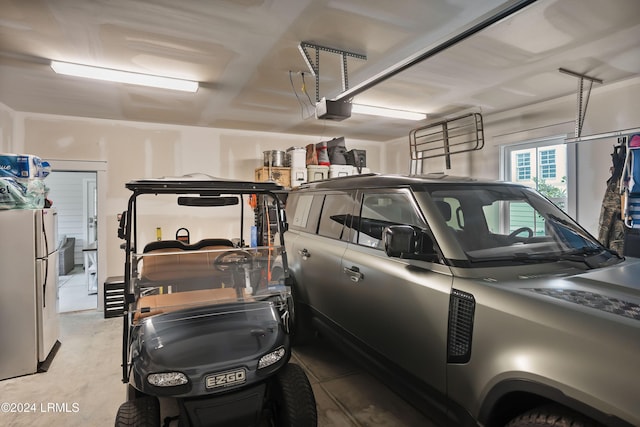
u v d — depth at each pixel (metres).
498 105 4.88
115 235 5.54
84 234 8.98
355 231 2.80
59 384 3.08
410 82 3.96
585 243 2.29
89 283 6.62
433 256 2.04
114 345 3.95
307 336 3.43
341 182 3.24
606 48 3.08
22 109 4.87
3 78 3.68
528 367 1.38
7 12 2.42
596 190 4.14
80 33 2.74
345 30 2.77
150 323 2.10
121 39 2.86
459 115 5.42
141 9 2.42
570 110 4.39
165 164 5.87
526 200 2.54
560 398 1.27
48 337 3.57
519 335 1.46
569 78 3.81
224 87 4.04
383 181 2.66
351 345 2.61
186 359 1.86
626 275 1.77
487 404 1.56
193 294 2.37
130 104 4.68
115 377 3.21
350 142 7.49
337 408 2.60
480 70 3.59
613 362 1.17
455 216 2.26
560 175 4.66
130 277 2.13
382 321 2.28
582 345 1.26
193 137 6.06
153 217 5.76
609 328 1.24
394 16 2.56
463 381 1.69
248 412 1.91
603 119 4.06
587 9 2.46
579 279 1.72
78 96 4.31
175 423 2.21
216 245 3.31
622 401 1.12
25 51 3.06
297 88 4.09
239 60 3.30
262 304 2.38
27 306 3.27
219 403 1.85
